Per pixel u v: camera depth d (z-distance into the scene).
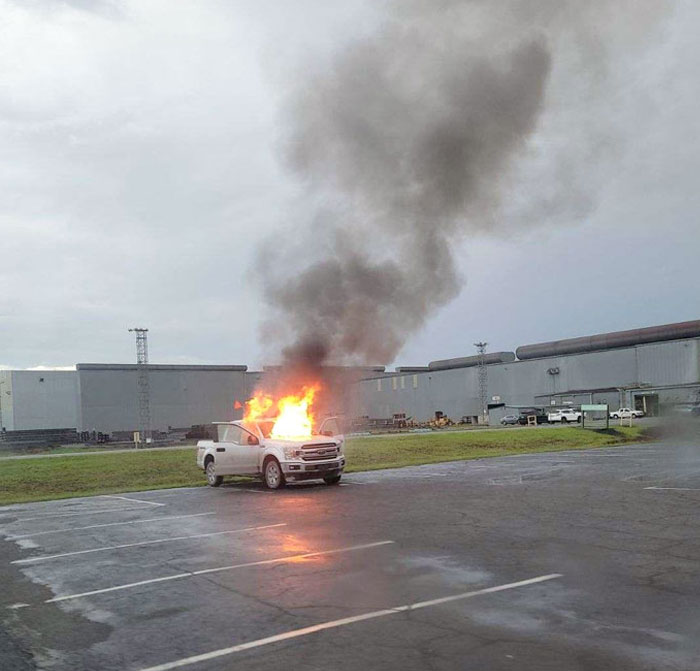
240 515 12.07
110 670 4.81
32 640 5.55
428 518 10.66
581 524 9.62
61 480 22.00
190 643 5.29
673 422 40.19
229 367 77.06
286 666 4.71
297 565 7.75
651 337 65.94
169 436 66.12
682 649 4.73
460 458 24.84
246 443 17.14
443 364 90.12
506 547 8.25
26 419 73.62
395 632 5.30
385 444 31.11
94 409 71.06
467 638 5.10
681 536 8.60
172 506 14.04
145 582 7.32
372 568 7.44
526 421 60.53
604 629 5.18
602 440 33.84
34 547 9.91
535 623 5.38
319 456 16.33
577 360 69.06
